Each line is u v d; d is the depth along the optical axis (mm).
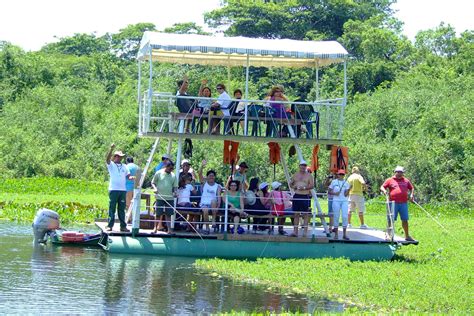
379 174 44375
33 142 54594
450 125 47125
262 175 42281
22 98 62906
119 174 20859
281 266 18594
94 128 56312
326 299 15336
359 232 22516
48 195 39062
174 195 20266
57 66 76562
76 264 18547
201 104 21062
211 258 19875
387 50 70312
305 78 61750
